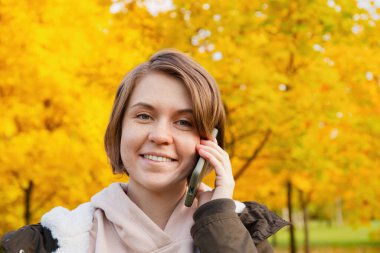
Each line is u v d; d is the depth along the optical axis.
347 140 10.34
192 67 1.95
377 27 9.28
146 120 1.92
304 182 11.84
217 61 8.27
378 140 10.88
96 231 1.97
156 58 1.97
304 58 9.12
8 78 7.18
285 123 8.89
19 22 7.04
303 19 8.69
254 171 10.96
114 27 8.18
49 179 7.85
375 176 11.79
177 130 1.93
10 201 8.38
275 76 8.51
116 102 2.02
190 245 1.92
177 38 8.44
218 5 8.52
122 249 1.92
